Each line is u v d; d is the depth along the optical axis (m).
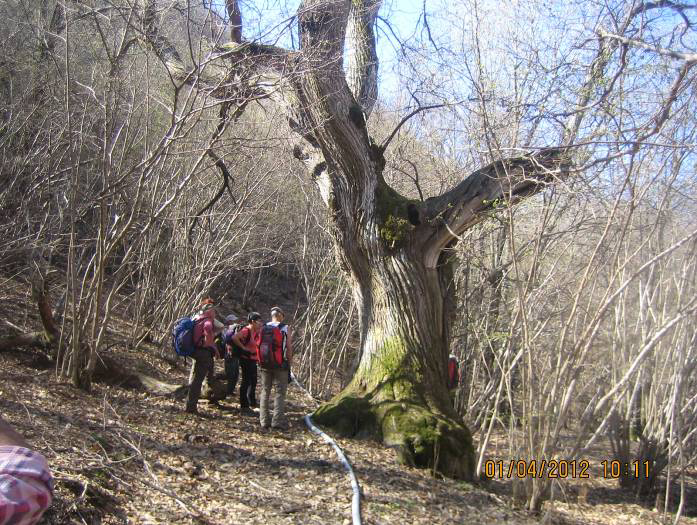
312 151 9.88
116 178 8.36
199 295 12.18
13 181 9.23
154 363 11.48
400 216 9.15
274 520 5.49
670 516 7.80
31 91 9.85
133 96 8.93
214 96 8.95
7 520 1.90
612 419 8.66
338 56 8.85
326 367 13.64
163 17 8.69
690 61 5.75
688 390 8.35
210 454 6.96
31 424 6.31
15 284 10.77
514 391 8.59
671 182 6.64
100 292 8.23
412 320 8.97
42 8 10.55
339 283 12.77
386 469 7.40
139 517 4.96
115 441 6.52
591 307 6.98
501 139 8.72
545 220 7.19
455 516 6.30
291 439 8.16
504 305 9.99
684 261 7.50
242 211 12.66
